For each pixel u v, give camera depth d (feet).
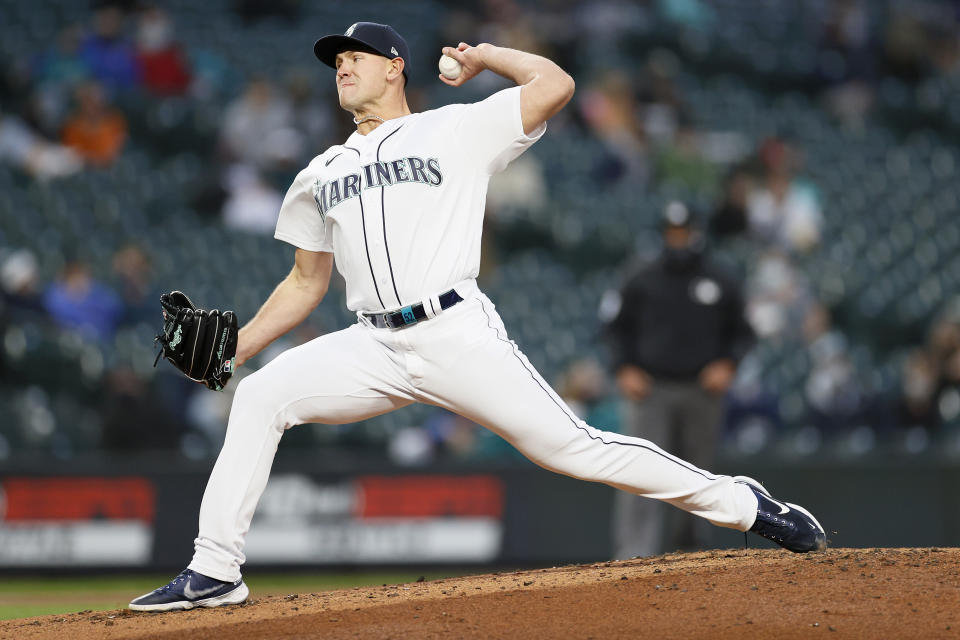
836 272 146.92
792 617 38.32
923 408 114.01
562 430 44.06
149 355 109.40
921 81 198.90
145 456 99.09
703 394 78.38
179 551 94.38
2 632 42.50
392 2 184.44
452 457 104.83
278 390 44.24
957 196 172.24
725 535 95.35
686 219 77.41
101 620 43.29
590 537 95.96
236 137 141.90
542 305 134.31
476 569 95.55
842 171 170.09
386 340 43.91
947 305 148.56
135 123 149.69
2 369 104.88
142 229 131.54
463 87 160.86
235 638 38.93
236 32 171.53
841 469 97.14
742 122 176.35
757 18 201.26
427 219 43.14
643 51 186.50
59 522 93.76
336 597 45.39
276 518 94.38
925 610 38.52
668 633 37.52
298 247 46.91
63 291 114.01
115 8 163.63
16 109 147.74
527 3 184.96
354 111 46.68
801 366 124.77
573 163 157.79
